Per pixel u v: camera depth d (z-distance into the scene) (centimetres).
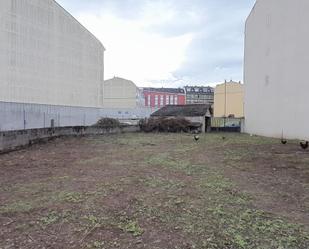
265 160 834
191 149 1135
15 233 345
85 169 735
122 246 310
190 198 474
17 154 995
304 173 657
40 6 1767
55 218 388
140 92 4744
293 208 430
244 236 331
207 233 339
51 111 1844
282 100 1534
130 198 474
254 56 2019
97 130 1856
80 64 2295
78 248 306
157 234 338
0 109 1268
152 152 1055
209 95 5828
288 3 1460
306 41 1287
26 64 1636
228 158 886
